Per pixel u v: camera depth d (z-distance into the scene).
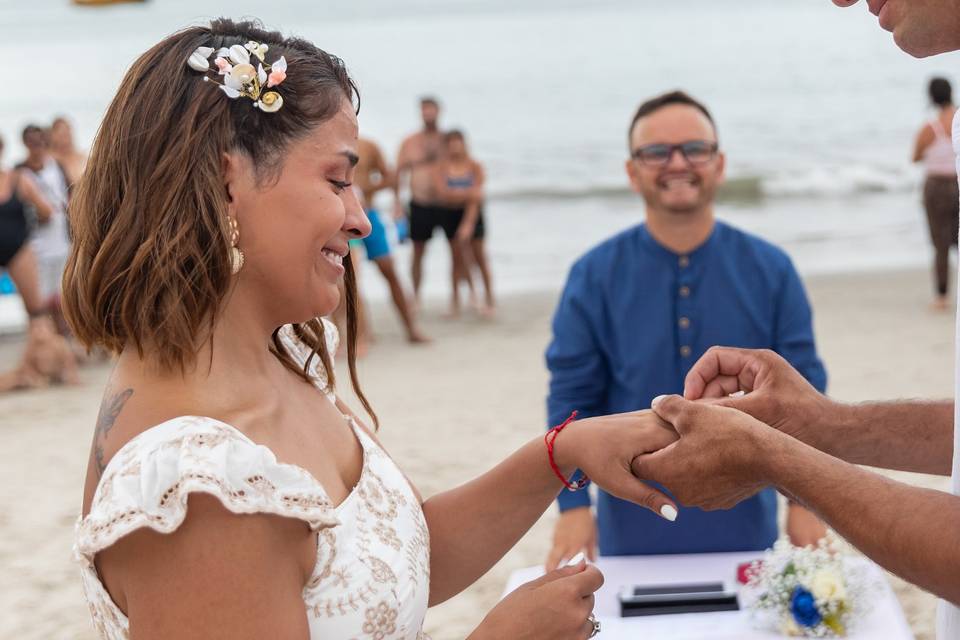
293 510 1.32
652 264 3.28
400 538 1.58
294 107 1.46
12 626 4.47
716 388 2.22
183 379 1.41
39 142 9.22
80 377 9.31
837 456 2.09
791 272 3.29
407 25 64.06
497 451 6.44
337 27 65.06
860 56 34.00
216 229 1.40
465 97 30.45
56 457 6.92
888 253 13.29
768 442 1.73
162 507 1.26
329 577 1.45
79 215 1.45
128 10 100.31
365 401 1.83
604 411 3.43
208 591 1.28
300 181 1.46
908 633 2.64
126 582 1.30
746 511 3.27
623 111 27.05
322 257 1.51
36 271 8.91
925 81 28.22
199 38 1.49
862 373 7.88
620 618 2.81
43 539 5.46
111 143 1.44
